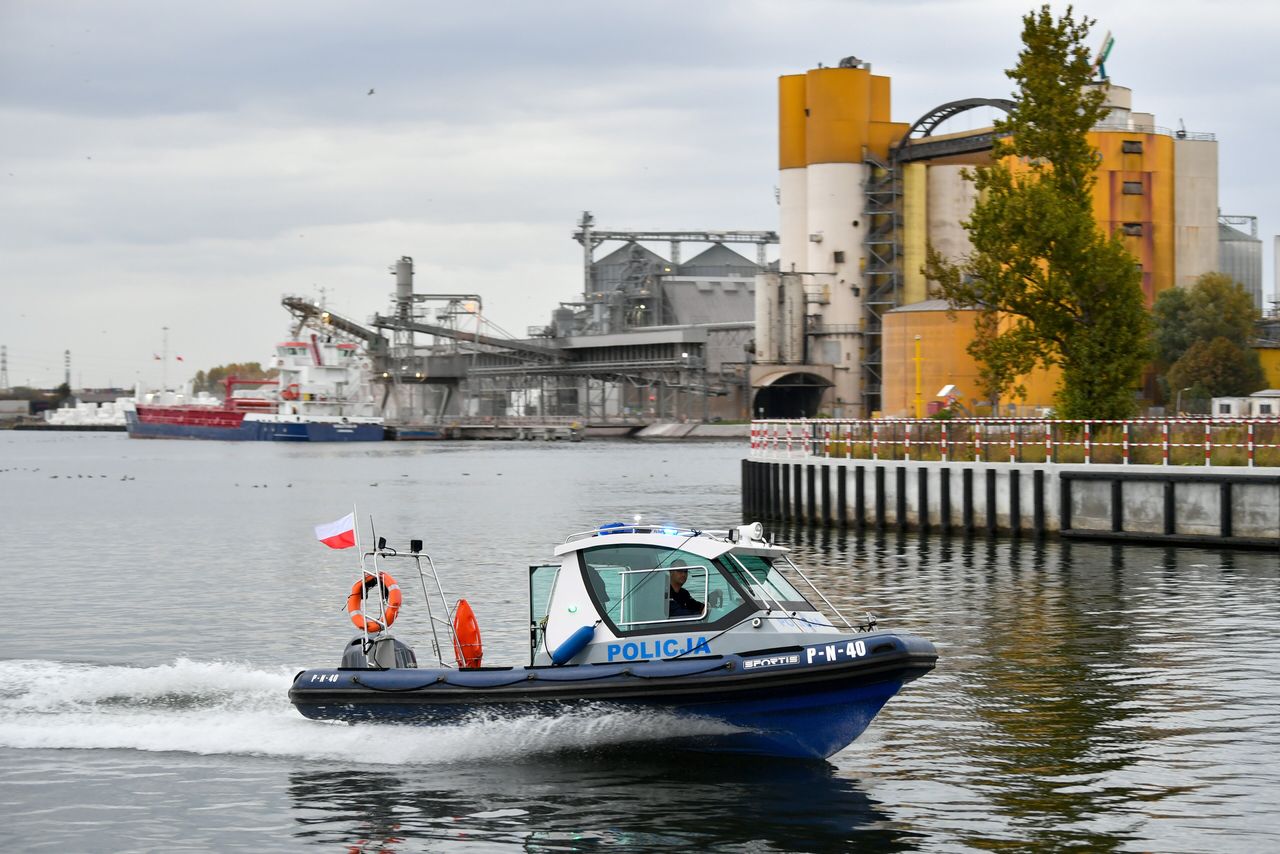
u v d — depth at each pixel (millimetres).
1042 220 57781
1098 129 128750
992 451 56688
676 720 21297
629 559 22125
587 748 21859
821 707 21062
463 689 21656
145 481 121062
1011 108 182750
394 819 19438
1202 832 18406
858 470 59719
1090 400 58000
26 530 69688
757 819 19172
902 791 20312
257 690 26438
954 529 56125
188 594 43281
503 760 21969
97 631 36000
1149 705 25391
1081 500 52562
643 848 18156
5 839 18875
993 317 61250
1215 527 49125
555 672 21391
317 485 112438
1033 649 31078
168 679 27234
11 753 22625
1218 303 125875
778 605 22000
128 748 22891
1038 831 18562
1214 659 29641
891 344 150125
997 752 22328
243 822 19422
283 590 44125
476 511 80438
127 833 19062
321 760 22312
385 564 51250
